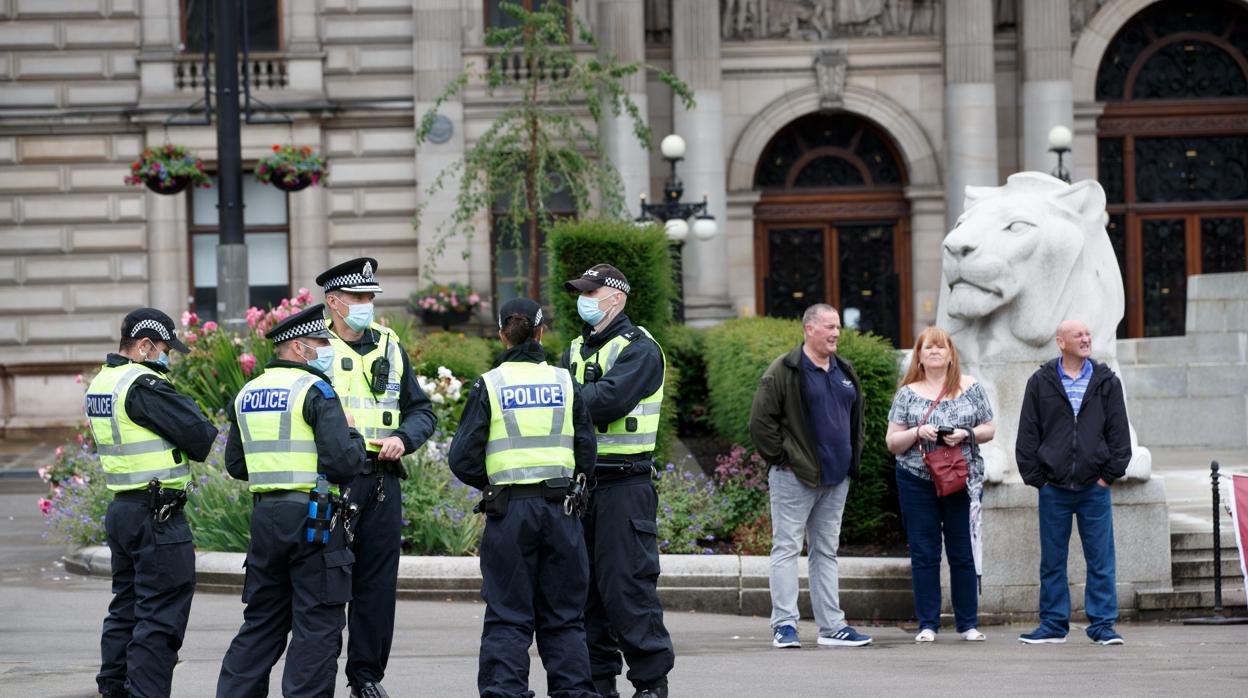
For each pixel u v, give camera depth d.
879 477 20.09
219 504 20.36
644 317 23.91
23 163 45.03
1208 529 18.50
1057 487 15.39
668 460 22.81
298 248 45.28
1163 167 47.72
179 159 32.22
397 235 45.50
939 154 46.41
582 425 11.97
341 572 11.62
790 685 12.95
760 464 21.31
